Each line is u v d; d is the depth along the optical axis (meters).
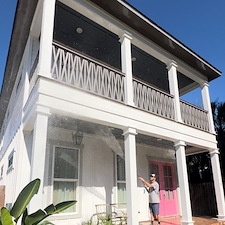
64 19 5.88
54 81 4.20
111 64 8.09
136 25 6.11
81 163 6.25
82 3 5.17
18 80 7.38
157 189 6.22
